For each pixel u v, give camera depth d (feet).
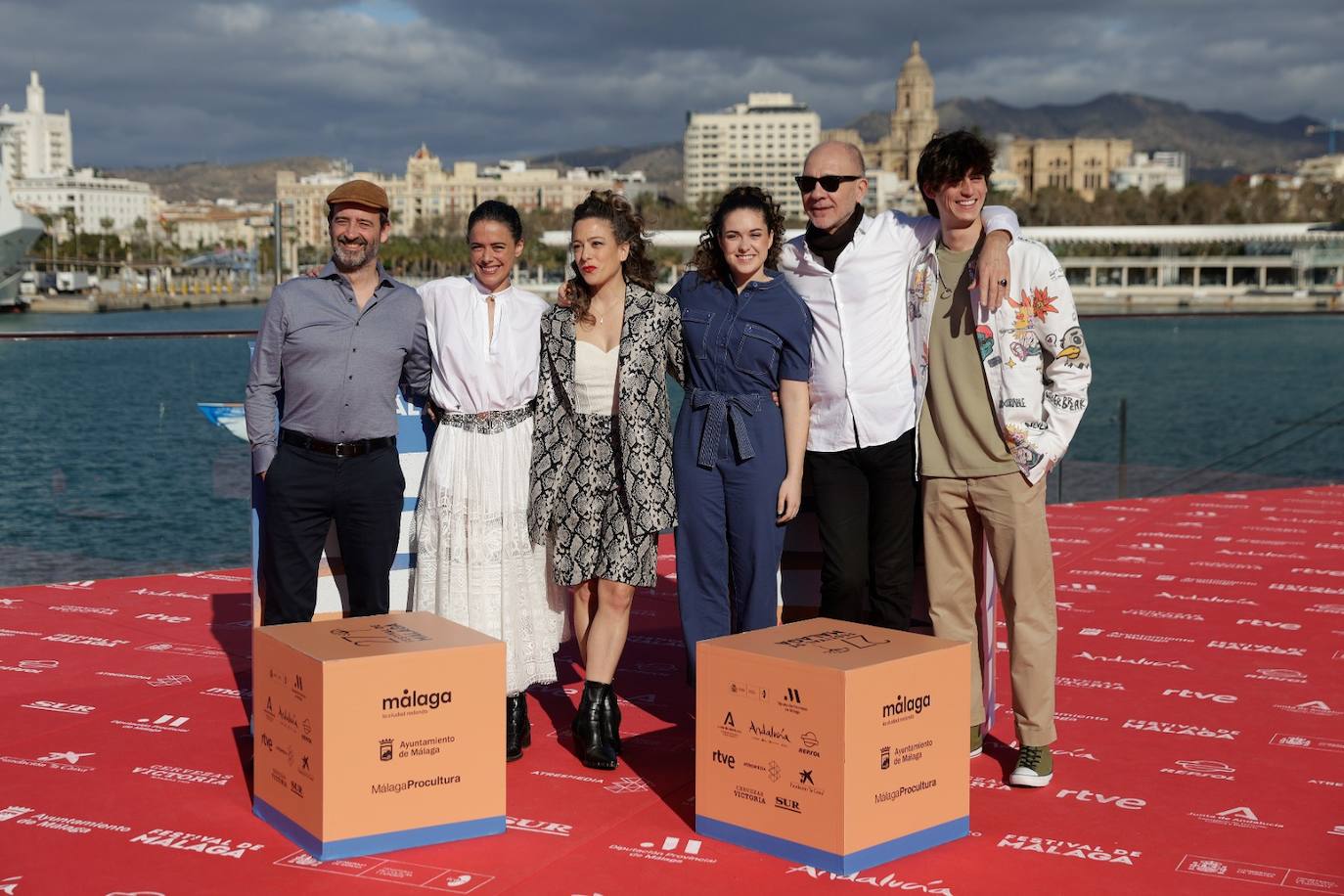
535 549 12.10
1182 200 377.50
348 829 9.56
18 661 15.74
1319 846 9.95
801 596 13.32
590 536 11.82
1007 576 11.39
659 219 333.01
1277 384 102.12
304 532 11.88
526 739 12.41
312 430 11.70
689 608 12.00
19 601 19.47
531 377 11.98
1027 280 10.95
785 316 11.50
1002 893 9.03
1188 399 89.86
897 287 11.89
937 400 11.52
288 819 10.00
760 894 8.97
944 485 11.51
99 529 25.75
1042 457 11.01
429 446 13.00
